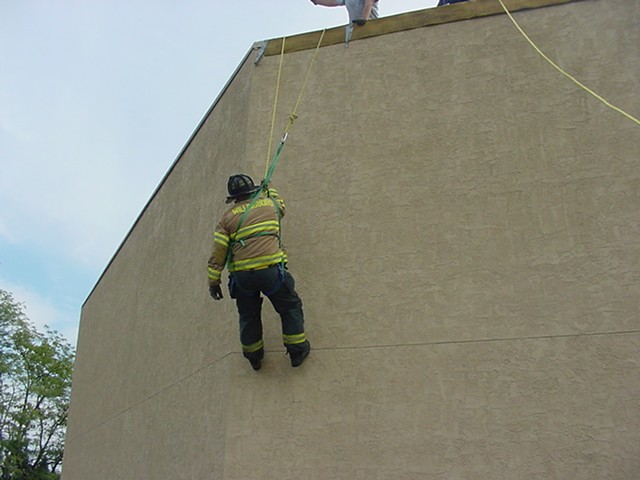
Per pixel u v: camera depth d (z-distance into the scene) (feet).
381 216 17.07
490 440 14.33
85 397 34.45
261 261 14.83
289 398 16.02
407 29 18.75
